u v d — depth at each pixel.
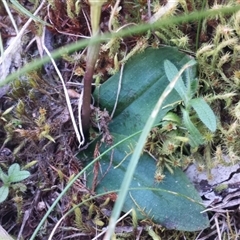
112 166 0.16
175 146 0.15
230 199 0.16
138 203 0.15
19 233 0.16
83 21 0.17
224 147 0.16
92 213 0.16
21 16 0.18
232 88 0.16
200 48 0.15
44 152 0.17
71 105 0.17
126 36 0.16
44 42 0.18
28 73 0.16
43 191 0.17
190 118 0.16
